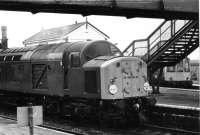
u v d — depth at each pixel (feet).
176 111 52.80
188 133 43.86
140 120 49.67
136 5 54.90
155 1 56.34
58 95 53.42
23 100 65.82
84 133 44.09
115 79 46.73
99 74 46.42
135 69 48.85
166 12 58.90
